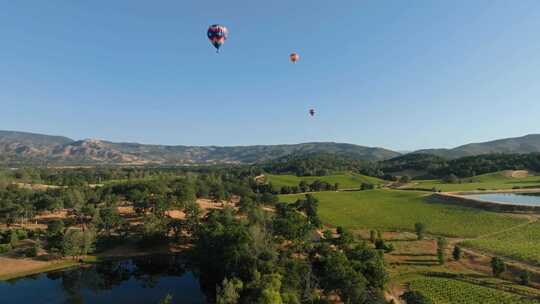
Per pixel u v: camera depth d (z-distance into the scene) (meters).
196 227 95.06
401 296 51.62
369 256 63.09
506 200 131.50
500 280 65.12
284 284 49.75
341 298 51.66
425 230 101.81
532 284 62.59
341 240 79.00
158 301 60.75
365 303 49.09
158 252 88.88
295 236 75.19
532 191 150.12
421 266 73.56
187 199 122.50
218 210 112.62
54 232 91.62
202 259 71.44
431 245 89.00
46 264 78.75
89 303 59.81
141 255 86.75
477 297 56.69
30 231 96.56
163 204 108.88
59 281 70.81
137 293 64.62
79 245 82.69
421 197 148.88
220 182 173.62
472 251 82.19
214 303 59.47
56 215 121.75
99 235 94.19
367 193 169.12
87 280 71.44
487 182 191.38
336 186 194.38
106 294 64.06
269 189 185.38
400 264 74.75
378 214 126.25
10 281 70.44
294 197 164.00
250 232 68.00
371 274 55.34
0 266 76.06
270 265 54.97
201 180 179.88
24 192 131.12
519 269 68.06
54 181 192.38
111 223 96.94
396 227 109.06
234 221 93.00
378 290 53.03
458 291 59.22
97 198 130.50
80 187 145.25
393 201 147.25
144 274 75.81
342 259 56.28
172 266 81.44
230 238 65.62
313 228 90.88
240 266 57.62
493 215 110.19
